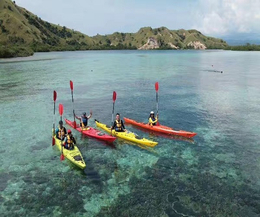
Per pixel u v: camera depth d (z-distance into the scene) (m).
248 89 37.59
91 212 11.16
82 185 13.16
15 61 85.06
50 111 26.16
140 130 21.06
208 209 11.32
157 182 13.40
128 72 59.03
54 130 19.28
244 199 12.02
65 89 37.53
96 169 14.77
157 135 19.98
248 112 25.81
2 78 47.50
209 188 12.88
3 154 16.70
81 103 29.47
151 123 21.00
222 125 22.19
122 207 11.46
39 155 16.56
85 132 19.67
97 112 26.11
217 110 26.59
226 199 12.02
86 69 65.06
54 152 16.97
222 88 38.50
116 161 15.74
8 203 11.77
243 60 97.38
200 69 65.88
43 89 37.28
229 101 30.34
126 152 16.97
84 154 16.66
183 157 16.31
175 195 12.30
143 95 33.72
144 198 12.07
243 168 14.92
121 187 12.96
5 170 14.71
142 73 57.03
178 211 11.17
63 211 11.24
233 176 14.02
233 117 24.30
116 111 26.45
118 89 37.81
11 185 13.21
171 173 14.31
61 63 81.94
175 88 38.56
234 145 18.14
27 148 17.59
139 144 18.11
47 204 11.70
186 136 19.38
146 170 14.65
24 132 20.47
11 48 111.25
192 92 35.62
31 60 91.19
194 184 13.20
